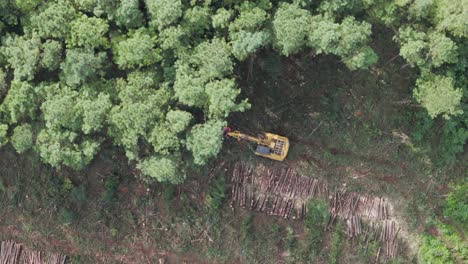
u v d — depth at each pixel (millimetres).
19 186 52969
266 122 52656
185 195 52875
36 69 45469
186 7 45594
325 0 45406
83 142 46750
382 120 52875
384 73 52531
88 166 52750
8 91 46281
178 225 53000
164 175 46031
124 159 52594
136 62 45438
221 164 52844
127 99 44938
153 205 53000
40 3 45781
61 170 52906
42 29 45094
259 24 45219
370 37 50250
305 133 52906
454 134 52219
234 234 52969
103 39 45562
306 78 52438
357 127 52938
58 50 45156
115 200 52906
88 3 45156
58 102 44594
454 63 50281
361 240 52938
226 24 45031
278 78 52219
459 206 52469
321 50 45281
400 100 52625
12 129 49156
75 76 44875
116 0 44750
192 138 45812
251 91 52094
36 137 47250
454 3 44250
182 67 45031
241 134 51125
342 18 46844
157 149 45469
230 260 53000
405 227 52969
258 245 52969
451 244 52656
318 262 52969
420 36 45938
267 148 51656
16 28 47375
